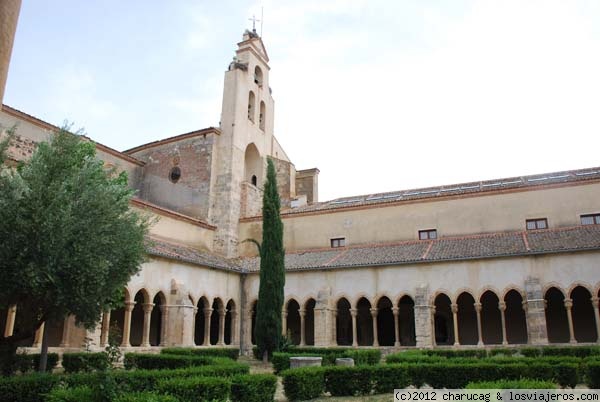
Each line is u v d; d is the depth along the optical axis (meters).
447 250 27.42
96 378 9.32
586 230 26.06
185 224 32.81
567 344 22.39
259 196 39.12
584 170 31.89
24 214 13.08
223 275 30.20
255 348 25.22
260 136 41.69
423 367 14.13
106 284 14.74
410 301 31.47
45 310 14.27
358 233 33.56
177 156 37.75
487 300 29.20
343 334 32.38
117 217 15.09
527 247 24.83
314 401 12.57
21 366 14.66
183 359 16.95
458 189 34.03
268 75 44.31
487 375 13.48
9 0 4.89
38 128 27.98
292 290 29.66
